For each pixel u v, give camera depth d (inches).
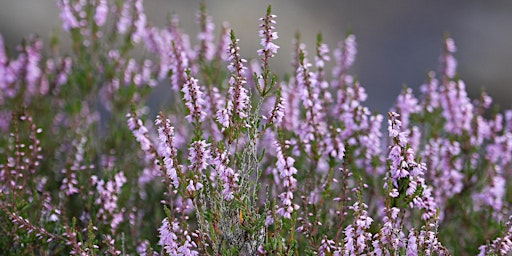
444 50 37.8
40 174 36.9
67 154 37.5
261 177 34.7
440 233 34.9
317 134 33.4
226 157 30.2
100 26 38.7
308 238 31.4
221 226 30.4
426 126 36.9
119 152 37.9
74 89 39.2
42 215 33.3
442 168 35.6
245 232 30.5
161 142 30.3
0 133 38.5
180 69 34.7
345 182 31.6
